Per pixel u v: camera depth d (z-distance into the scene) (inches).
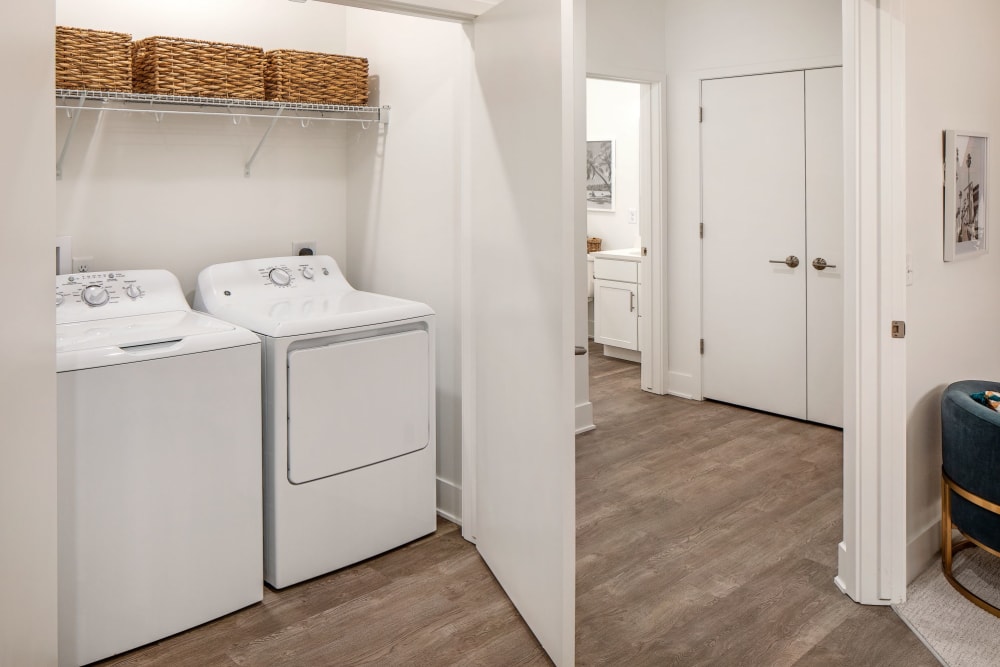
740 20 172.2
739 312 180.9
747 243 177.3
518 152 86.9
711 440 158.7
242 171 121.7
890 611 90.7
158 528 85.1
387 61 122.2
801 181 166.2
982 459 88.4
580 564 103.6
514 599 92.7
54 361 34.0
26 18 28.8
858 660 80.6
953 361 107.3
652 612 90.8
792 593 95.0
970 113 106.7
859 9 86.0
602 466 143.4
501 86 92.0
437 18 100.3
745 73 172.7
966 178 105.3
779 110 168.1
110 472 81.0
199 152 116.6
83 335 86.8
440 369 118.1
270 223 125.9
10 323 25.6
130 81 101.9
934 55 96.0
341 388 99.7
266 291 115.6
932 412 102.3
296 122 126.9
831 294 163.6
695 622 88.4
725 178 179.6
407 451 108.6
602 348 255.0
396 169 122.2
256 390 92.1
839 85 157.9
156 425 83.9
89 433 79.3
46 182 33.1
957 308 107.4
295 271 120.5
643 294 197.6
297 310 104.7
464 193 106.7
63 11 102.4
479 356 104.0
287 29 124.7
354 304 110.4
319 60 118.1
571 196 75.5
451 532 115.8
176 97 104.2
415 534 111.3
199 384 86.9
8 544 25.4
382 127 124.4
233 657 83.4
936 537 104.7
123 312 101.0
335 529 101.3
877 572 91.7
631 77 178.5
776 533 112.8
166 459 85.0
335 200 133.7
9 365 25.4
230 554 91.4
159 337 86.4
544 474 81.3
